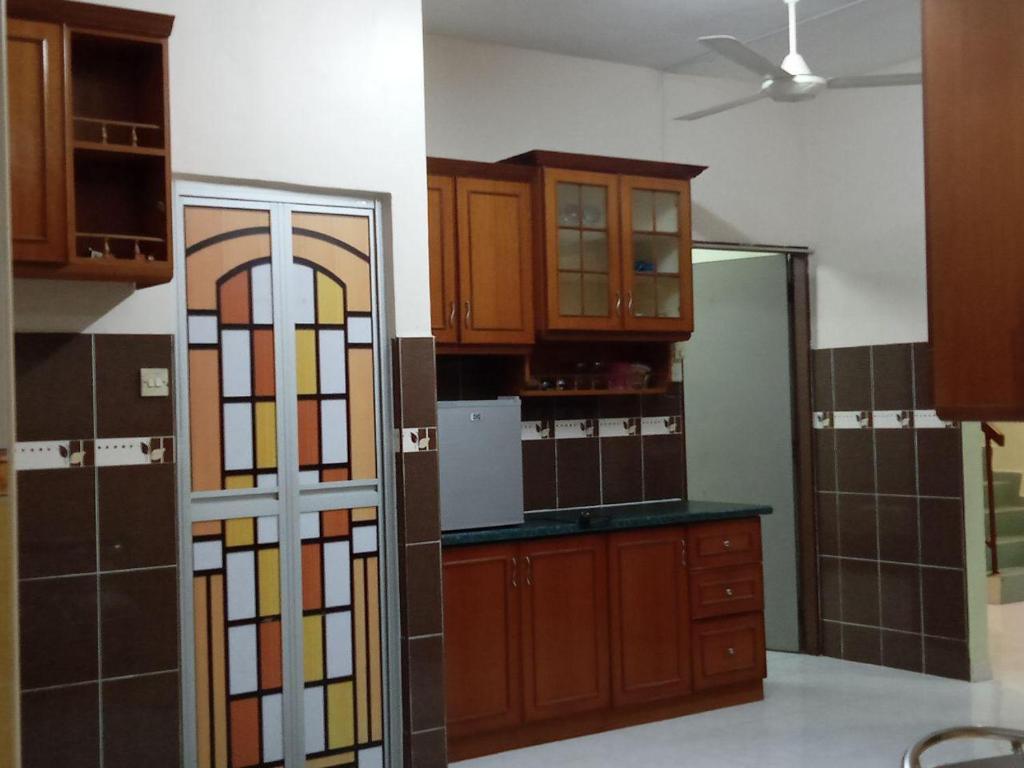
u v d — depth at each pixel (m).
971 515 5.65
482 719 4.57
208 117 3.74
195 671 3.73
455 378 5.14
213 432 3.78
